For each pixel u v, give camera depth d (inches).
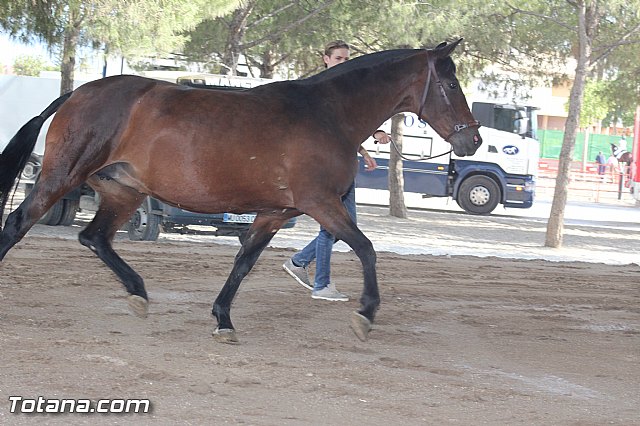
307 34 1077.1
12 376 283.1
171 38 864.3
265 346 354.9
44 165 341.7
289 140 342.0
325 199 344.8
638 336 438.6
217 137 335.3
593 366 364.5
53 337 341.7
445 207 1451.8
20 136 356.5
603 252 932.0
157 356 322.3
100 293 450.0
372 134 409.4
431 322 437.7
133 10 805.2
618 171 2096.5
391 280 575.5
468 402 294.2
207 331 375.9
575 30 949.2
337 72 364.5
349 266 627.2
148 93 340.2
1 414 248.1
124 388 278.5
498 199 1365.7
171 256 616.7
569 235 1074.7
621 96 1122.7
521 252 874.1
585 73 929.5
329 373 316.2
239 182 339.3
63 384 278.2
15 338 332.8
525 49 1064.8
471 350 379.2
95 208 797.2
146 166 338.6
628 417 291.4
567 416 286.4
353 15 1045.2
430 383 314.3
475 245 907.4
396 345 376.8
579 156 2488.9
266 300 462.9
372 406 281.3
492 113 1363.2
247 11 1072.2
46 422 243.9
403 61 374.0
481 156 1360.7
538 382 331.0
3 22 793.6
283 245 761.0
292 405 275.9
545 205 1653.5
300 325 404.8
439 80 377.1
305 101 352.5
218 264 591.5
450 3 990.4
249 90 352.2
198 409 263.6
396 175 1149.1
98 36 829.8
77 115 338.6
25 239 647.1
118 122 337.4
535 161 1374.3
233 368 313.6
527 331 430.6
